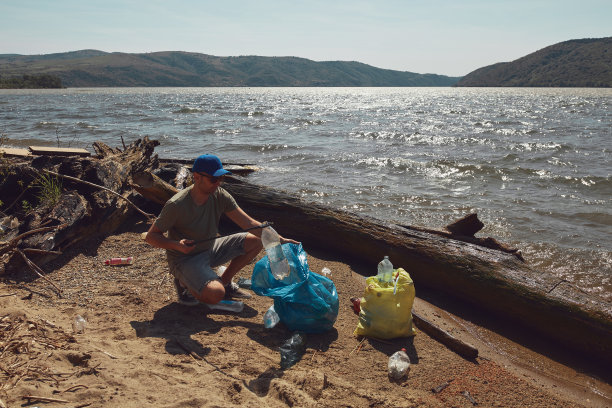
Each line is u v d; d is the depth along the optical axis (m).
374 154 16.78
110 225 6.21
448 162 14.52
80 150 8.54
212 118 34.50
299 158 15.65
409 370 3.62
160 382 2.93
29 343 3.15
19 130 22.64
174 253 4.03
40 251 4.74
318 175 12.73
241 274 5.31
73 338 3.33
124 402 2.66
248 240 4.31
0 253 4.43
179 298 4.27
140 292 4.49
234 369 3.25
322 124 30.64
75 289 4.43
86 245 5.61
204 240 3.93
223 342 3.65
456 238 5.95
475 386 3.51
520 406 3.32
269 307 4.50
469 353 4.00
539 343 4.55
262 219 6.67
